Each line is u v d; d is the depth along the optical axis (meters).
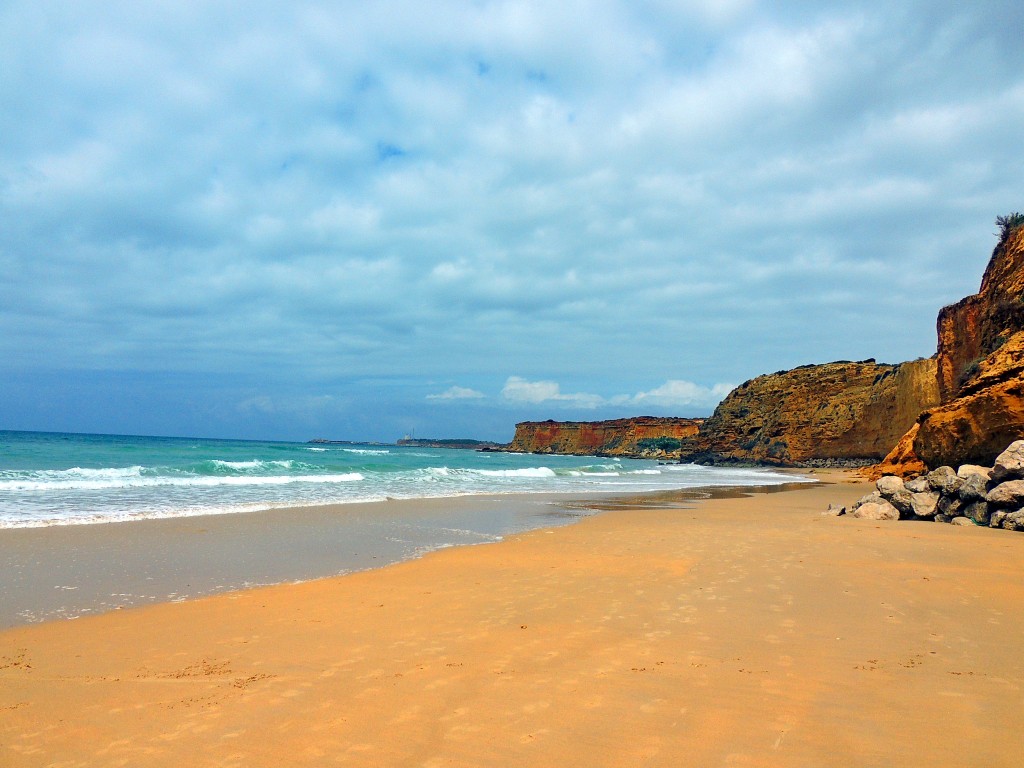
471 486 31.08
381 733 4.24
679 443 147.62
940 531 14.56
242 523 15.25
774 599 7.96
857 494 31.14
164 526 14.30
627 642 6.26
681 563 10.54
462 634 6.61
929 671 5.32
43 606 7.80
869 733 4.13
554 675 5.33
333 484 28.80
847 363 78.25
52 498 18.80
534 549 12.26
